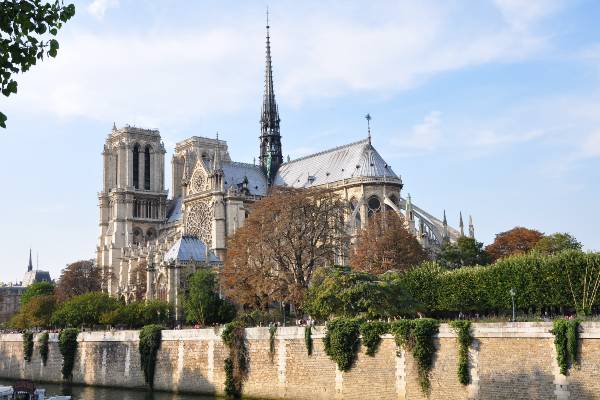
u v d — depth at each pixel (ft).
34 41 95.40
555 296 275.80
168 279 492.95
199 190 635.25
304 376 274.98
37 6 95.04
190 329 329.93
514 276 289.12
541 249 438.40
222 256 590.96
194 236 545.44
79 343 398.01
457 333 228.22
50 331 454.81
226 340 307.37
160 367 342.44
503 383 215.92
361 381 255.29
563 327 203.31
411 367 240.53
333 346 263.49
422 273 322.75
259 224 398.83
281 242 385.09
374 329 253.24
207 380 315.99
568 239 453.17
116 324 444.14
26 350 436.35
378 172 548.72
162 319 440.04
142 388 350.02
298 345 279.08
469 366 224.74
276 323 339.36
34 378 426.92
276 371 286.25
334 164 588.50
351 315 290.15
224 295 434.71
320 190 411.95
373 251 406.00
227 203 604.49
